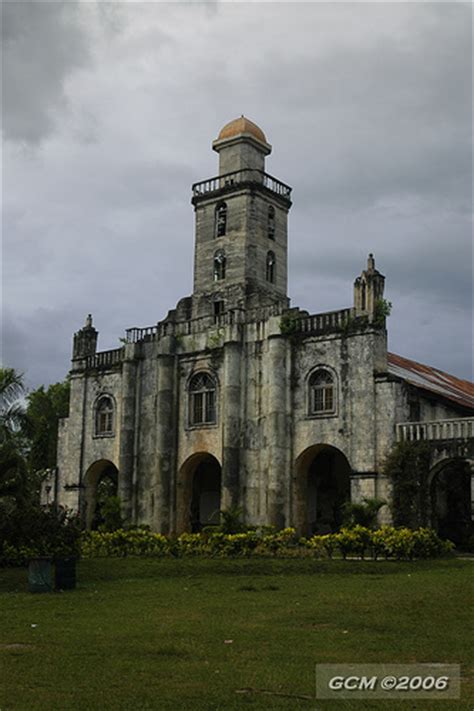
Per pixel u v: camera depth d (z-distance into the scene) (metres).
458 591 20.17
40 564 22.34
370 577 25.17
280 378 41.75
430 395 40.78
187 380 46.31
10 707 9.55
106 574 26.92
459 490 39.81
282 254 51.00
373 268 40.28
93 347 52.81
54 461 68.94
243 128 51.22
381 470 37.81
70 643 13.65
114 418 49.75
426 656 12.44
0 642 13.88
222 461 43.25
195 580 25.20
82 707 9.55
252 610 17.73
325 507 44.56
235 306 47.38
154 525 45.34
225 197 50.34
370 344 39.31
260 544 32.53
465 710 9.55
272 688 10.48
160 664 11.91
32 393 71.56
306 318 42.00
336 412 39.94
